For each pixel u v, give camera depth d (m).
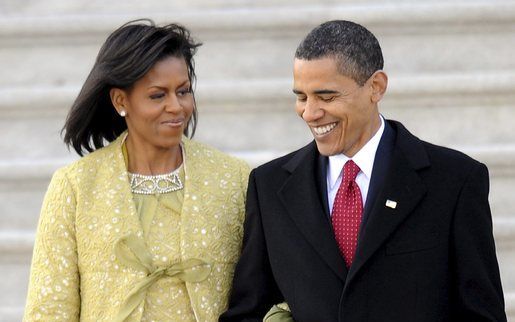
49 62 21.44
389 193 12.41
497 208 19.59
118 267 12.89
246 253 13.13
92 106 13.30
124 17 21.09
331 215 12.72
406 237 12.30
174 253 12.99
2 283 19.80
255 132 20.58
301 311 12.50
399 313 12.12
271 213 13.02
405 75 20.56
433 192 12.41
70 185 13.16
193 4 21.77
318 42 12.16
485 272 12.23
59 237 13.00
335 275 12.45
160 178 13.32
